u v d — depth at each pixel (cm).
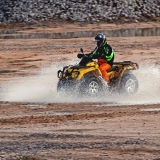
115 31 10131
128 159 1800
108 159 1803
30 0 12694
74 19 11538
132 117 2752
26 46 7794
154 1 12644
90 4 12388
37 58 6656
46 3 12500
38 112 3045
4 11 12169
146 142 2080
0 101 3616
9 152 1930
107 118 2738
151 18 11775
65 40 8450
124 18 11706
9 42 8325
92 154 1881
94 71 3678
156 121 2620
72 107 3225
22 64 6194
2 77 5216
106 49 3728
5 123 2656
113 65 3766
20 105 3369
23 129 2470
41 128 2489
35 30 10456
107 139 2175
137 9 12200
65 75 3691
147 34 9506
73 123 2616
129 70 3803
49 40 8475
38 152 1920
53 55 6869
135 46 7606
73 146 2025
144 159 1797
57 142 2117
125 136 2245
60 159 1808
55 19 11575
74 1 12581
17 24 11281
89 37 9025
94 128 2458
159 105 3238
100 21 11450
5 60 6512
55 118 2780
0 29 10812
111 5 12356
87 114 2891
